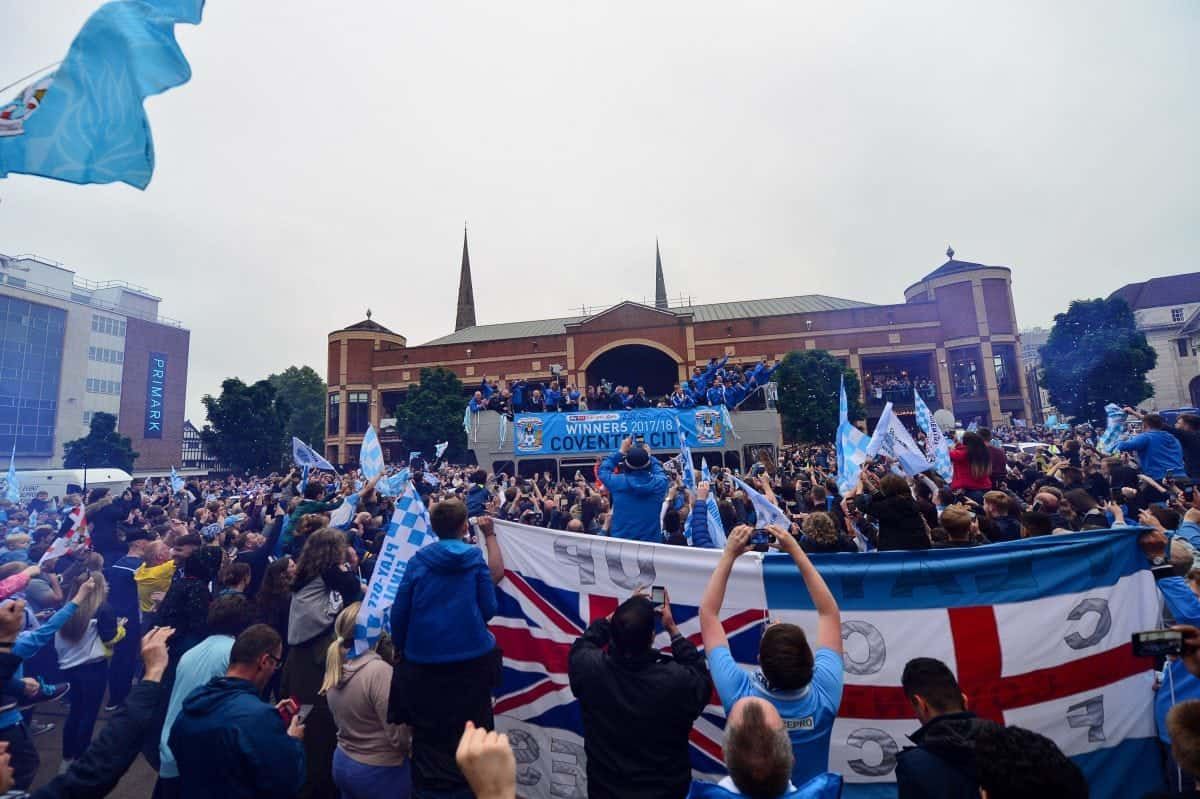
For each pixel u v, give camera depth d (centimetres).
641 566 430
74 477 2380
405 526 438
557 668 432
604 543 439
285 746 278
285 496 1169
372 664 367
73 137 344
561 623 437
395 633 346
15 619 373
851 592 405
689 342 5194
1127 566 409
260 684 311
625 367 5953
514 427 2656
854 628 399
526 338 5609
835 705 269
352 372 5819
